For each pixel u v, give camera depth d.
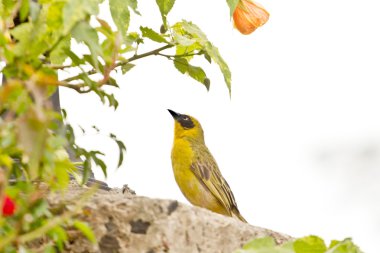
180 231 7.28
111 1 7.57
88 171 7.32
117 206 7.26
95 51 6.64
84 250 7.16
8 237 5.83
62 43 7.15
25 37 6.59
